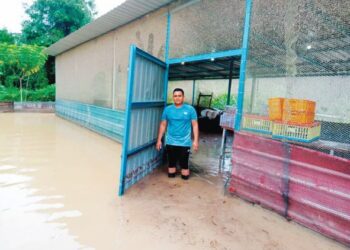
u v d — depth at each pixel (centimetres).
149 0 443
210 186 364
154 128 417
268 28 303
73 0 2286
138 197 317
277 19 295
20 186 342
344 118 315
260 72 315
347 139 275
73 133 778
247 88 324
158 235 234
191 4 402
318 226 244
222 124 474
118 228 244
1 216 259
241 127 327
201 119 994
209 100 1154
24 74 1733
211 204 303
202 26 384
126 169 329
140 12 520
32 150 550
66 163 462
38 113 1388
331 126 283
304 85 304
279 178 275
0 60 1583
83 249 210
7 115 1224
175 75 1003
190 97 1243
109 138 713
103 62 742
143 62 346
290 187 266
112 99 699
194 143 380
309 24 284
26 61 1641
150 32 515
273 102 291
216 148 651
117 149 589
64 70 1107
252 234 241
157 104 411
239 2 331
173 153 387
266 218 272
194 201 310
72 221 254
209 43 374
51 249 208
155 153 436
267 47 305
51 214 266
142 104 352
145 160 394
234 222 262
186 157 384
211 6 368
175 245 220
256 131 310
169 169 394
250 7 315
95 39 788
